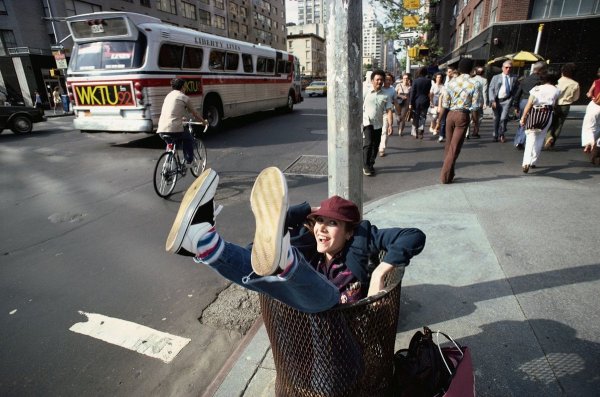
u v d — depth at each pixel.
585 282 2.96
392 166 7.13
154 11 42.81
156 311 3.05
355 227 1.93
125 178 7.06
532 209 4.54
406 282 3.09
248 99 14.02
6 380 2.39
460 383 1.57
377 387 1.71
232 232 4.54
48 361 2.54
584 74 15.76
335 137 2.51
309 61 94.75
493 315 2.63
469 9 23.38
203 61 11.09
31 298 3.27
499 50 16.62
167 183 6.02
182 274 3.60
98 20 8.90
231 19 60.56
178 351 2.60
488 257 3.42
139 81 9.02
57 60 23.36
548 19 15.66
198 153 7.23
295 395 1.72
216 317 2.95
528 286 2.95
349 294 1.91
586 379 2.08
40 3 33.81
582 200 4.78
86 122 9.73
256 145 9.77
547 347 2.31
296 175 6.83
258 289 1.38
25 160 8.78
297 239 2.01
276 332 1.64
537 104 5.85
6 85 33.75
